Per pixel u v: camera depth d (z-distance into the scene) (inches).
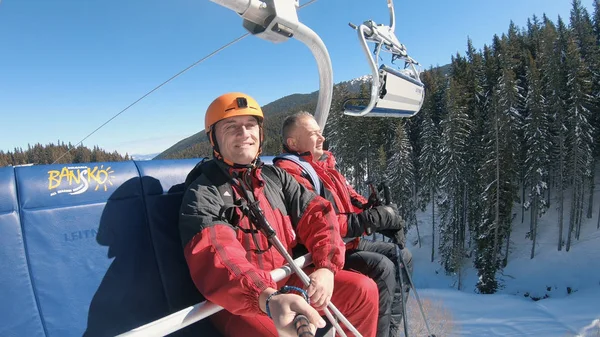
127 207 65.9
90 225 60.1
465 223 1311.5
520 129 1290.6
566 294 978.1
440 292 869.8
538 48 1840.6
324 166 100.5
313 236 69.2
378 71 105.0
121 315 59.8
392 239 97.7
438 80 1903.3
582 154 1163.3
